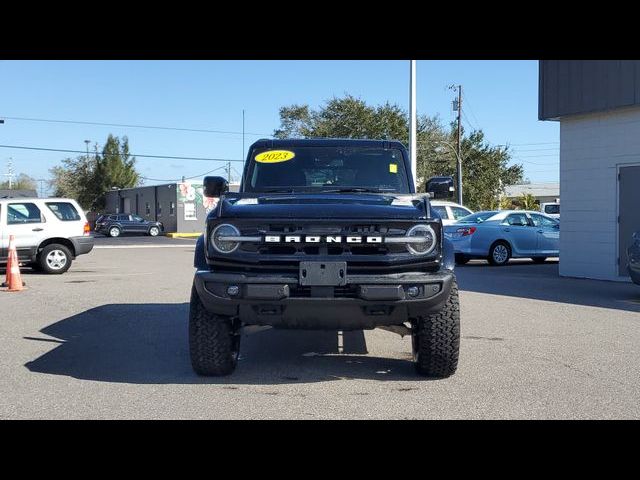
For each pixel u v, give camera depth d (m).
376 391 5.43
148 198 55.84
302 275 5.05
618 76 13.05
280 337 7.77
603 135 13.84
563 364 6.36
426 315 5.31
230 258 5.23
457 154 41.84
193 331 5.64
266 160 6.82
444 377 5.82
